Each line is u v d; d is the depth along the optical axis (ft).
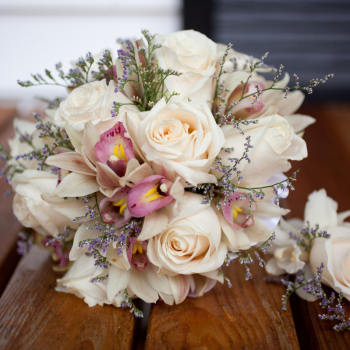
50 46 5.69
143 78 1.85
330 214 2.04
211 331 1.82
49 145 1.95
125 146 1.75
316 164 2.74
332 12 4.74
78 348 1.77
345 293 1.87
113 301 1.87
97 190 1.78
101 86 1.86
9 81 5.24
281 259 2.01
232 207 1.85
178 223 1.75
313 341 1.84
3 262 2.12
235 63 1.99
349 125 3.25
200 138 1.70
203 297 1.95
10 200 2.45
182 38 1.92
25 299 1.94
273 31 4.89
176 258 1.79
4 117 3.26
